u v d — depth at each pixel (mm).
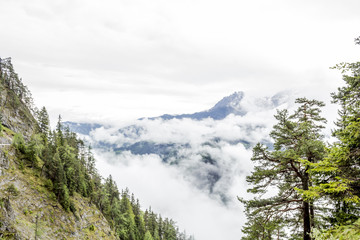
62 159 76125
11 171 59156
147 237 90250
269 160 14508
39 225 51156
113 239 75875
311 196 9297
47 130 92500
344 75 11875
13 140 68812
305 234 13703
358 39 9500
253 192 15070
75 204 71938
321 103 17312
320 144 12547
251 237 15383
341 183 8594
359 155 8992
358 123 8703
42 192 61312
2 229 37844
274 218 14344
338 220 11016
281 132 15891
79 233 63000
